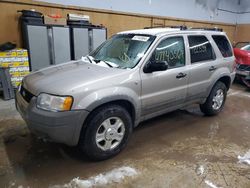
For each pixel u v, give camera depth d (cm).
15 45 534
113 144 270
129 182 230
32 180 229
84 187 221
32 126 232
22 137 315
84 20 638
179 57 323
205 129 363
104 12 747
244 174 249
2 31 571
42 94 230
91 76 252
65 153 278
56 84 237
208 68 363
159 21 917
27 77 282
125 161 266
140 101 278
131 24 831
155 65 274
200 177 241
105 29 673
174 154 285
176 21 986
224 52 403
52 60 595
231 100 540
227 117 421
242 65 618
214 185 229
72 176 237
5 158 265
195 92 354
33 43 552
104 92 239
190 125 378
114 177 237
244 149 303
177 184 229
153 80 285
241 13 1288
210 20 1155
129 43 316
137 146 302
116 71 268
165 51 306
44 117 219
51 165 254
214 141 323
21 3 582
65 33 597
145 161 267
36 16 550
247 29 1272
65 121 221
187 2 1009
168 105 322
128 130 277
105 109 248
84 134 242
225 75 397
